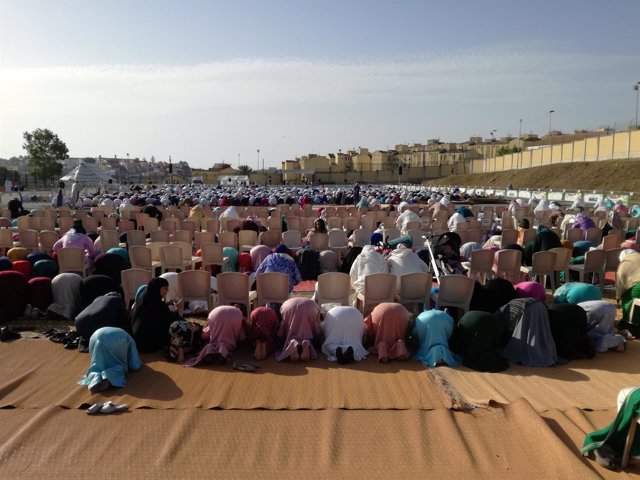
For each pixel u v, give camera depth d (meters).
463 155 106.94
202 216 16.94
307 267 10.01
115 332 5.38
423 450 4.02
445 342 5.91
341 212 20.47
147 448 4.04
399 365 5.75
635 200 30.75
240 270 9.80
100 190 38.81
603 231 13.63
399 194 35.75
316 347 6.16
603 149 52.12
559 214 17.62
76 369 5.59
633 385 5.25
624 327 6.97
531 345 5.83
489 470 3.78
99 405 4.61
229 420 4.46
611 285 9.80
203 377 5.38
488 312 6.38
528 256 10.13
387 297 7.08
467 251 10.40
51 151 58.94
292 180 101.75
